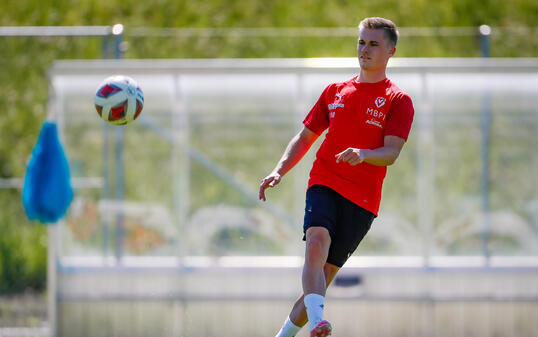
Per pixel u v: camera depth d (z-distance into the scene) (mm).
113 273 29000
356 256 29641
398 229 29828
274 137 30562
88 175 30297
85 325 28875
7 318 31734
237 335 28734
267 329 28703
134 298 28938
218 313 28859
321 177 17109
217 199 30531
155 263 29797
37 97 42062
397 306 28656
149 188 30469
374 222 29891
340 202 16938
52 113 29359
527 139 30000
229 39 46000
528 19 51500
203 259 30047
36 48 42000
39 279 39281
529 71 29328
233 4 52188
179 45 45156
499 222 29875
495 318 28719
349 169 16938
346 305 28562
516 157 30031
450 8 51531
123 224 30062
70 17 51625
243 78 30125
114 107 20453
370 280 28703
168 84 30188
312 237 16234
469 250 29781
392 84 17141
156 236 30141
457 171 30062
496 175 30016
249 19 51281
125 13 52094
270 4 52000
